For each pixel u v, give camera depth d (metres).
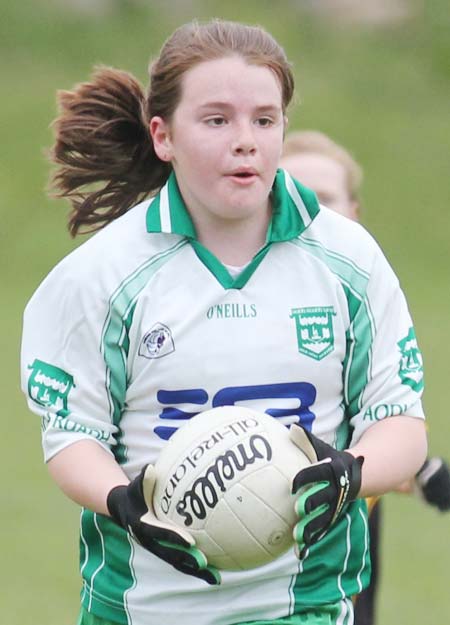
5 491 26.75
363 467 10.69
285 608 10.93
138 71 70.19
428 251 55.69
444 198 60.03
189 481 9.99
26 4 75.06
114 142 12.38
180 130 10.83
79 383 10.95
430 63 72.44
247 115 10.61
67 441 10.90
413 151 63.72
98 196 12.52
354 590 11.26
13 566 22.09
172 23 75.25
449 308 46.94
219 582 10.12
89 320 10.88
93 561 11.41
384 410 11.04
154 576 11.03
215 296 10.79
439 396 34.06
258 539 9.98
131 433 11.04
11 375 37.34
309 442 10.09
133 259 10.91
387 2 77.88
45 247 55.69
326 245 11.08
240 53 10.68
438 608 19.95
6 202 58.75
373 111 67.25
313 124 65.00
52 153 12.59
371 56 72.62
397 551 23.28
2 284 51.72
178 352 10.75
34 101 66.62
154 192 12.54
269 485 9.97
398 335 11.17
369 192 60.16
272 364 10.78
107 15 75.44
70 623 19.16
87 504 10.74
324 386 10.95
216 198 10.66
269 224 11.04
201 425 10.24
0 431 31.56
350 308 10.99
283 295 10.89
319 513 9.88
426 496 13.73
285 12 77.06
